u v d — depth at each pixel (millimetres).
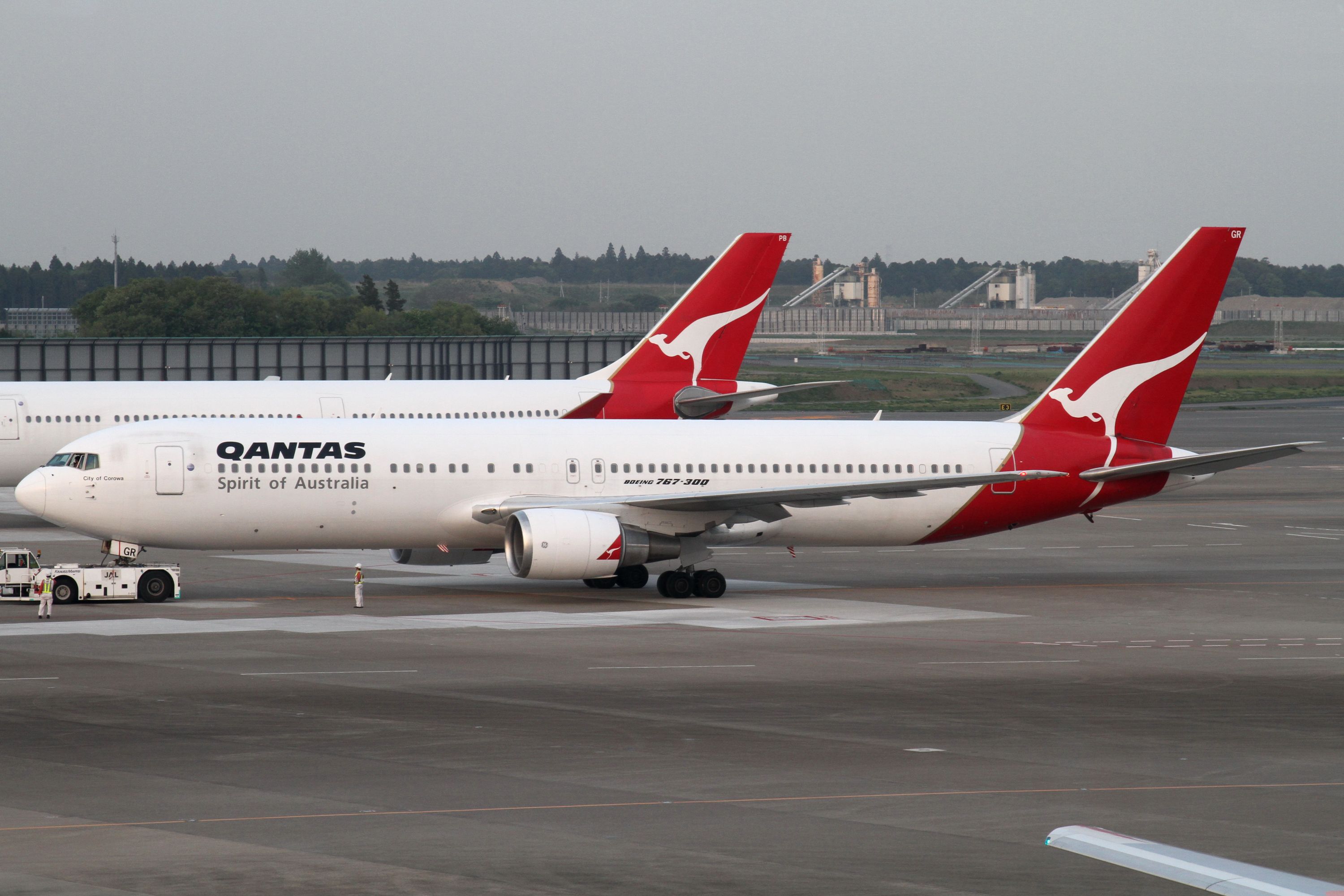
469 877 71500
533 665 131500
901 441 189375
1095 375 194000
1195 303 194625
